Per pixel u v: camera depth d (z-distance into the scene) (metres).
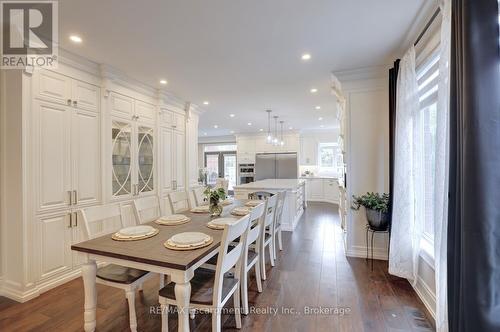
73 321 1.95
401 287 2.44
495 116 1.12
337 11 1.96
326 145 8.31
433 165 2.32
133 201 2.41
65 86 2.60
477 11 1.17
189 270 1.39
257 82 3.58
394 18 2.05
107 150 3.05
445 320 1.57
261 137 8.48
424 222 2.40
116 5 1.85
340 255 3.32
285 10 1.94
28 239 2.28
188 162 4.65
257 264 2.36
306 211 6.38
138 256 1.46
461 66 1.25
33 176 2.32
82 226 1.83
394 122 2.76
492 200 1.11
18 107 2.25
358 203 3.09
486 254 1.10
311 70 3.15
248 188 4.54
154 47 2.53
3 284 2.35
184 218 2.33
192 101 4.62
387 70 3.04
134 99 3.49
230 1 1.82
